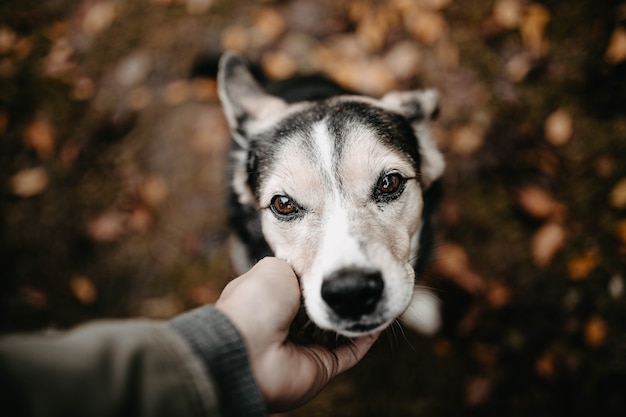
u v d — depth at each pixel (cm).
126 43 62
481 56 58
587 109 55
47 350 22
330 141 36
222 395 24
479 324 51
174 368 23
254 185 39
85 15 64
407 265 36
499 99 56
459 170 55
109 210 58
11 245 58
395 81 58
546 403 48
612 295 50
